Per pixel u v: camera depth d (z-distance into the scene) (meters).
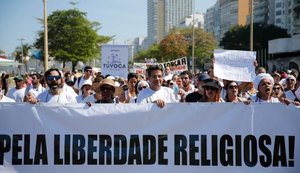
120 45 13.18
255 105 5.26
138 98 6.69
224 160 5.25
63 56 52.66
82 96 8.29
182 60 23.02
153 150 5.24
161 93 6.66
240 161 5.26
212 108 5.25
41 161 5.18
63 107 5.20
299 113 5.26
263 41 74.25
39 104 5.19
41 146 5.18
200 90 6.43
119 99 8.69
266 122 5.27
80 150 5.21
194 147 5.25
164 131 5.24
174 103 5.25
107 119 5.22
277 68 63.47
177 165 5.24
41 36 53.16
